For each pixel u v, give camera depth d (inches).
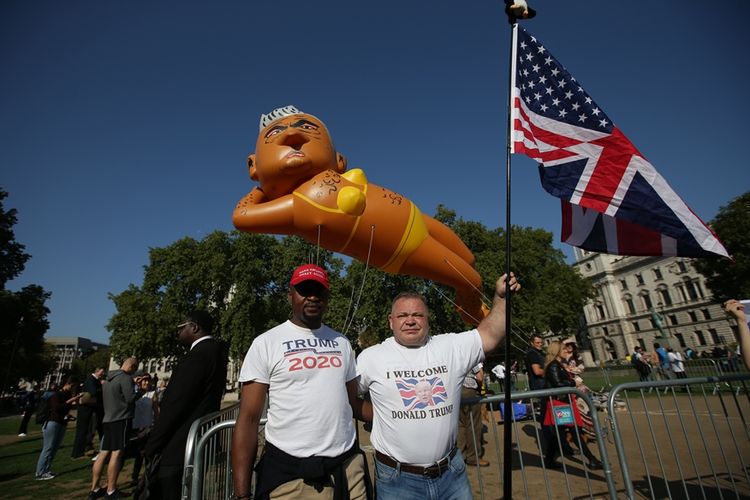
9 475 257.0
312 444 78.1
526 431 297.1
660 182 124.3
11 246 1024.9
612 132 129.4
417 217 171.9
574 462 217.6
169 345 1102.4
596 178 125.3
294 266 1121.4
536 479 189.5
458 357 93.7
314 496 75.0
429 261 171.8
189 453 98.4
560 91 133.4
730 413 325.7
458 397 91.3
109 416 197.2
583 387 279.7
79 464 288.5
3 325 1016.2
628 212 122.6
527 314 1037.8
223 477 123.9
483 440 275.1
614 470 198.8
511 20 122.6
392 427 87.3
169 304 1110.4
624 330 2170.3
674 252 132.4
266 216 163.5
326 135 177.2
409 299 97.6
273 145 167.8
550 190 124.2
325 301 92.4
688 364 524.1
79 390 354.3
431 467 84.4
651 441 254.4
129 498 197.2
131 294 1155.9
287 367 82.6
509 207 106.5
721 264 833.5
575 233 153.0
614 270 2269.9
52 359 2059.5
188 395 115.4
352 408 90.3
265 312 1151.0
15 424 687.1
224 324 1109.7
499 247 1104.8
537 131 128.7
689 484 171.5
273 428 80.5
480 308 185.6
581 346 2394.2
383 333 957.2
